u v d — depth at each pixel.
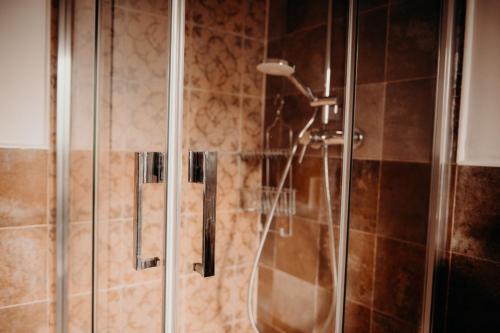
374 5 1.05
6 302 1.02
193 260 1.02
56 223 1.07
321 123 1.22
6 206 1.01
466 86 1.01
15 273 1.03
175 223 0.79
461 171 1.02
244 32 1.44
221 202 1.41
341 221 1.07
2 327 1.02
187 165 0.95
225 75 1.40
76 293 0.99
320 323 1.21
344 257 1.08
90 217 0.90
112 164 0.85
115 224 0.84
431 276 1.06
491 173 0.95
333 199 1.16
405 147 1.08
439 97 1.06
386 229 1.11
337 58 1.14
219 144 1.40
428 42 1.06
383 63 1.07
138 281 0.81
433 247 1.05
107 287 0.86
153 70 0.79
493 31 0.96
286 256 1.39
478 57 0.99
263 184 1.52
